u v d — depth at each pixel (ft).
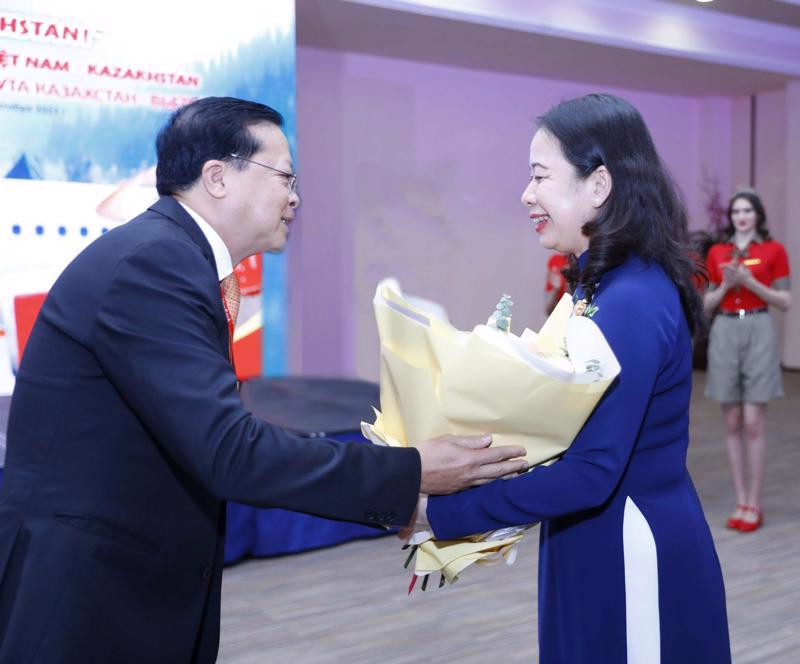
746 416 12.84
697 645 3.93
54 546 3.59
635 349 3.65
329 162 25.20
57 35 10.46
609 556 3.92
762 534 12.53
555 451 3.75
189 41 11.41
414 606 10.06
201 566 3.93
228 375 3.57
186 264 3.66
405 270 26.86
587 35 22.04
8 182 10.25
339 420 13.39
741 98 33.27
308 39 23.32
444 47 24.18
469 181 27.86
